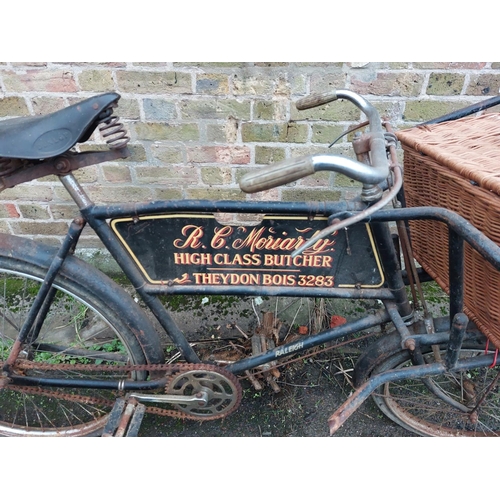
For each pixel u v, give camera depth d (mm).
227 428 1659
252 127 1874
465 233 905
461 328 1048
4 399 1736
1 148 936
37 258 1229
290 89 1768
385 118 1858
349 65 1709
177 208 1051
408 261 1312
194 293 1224
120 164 1990
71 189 1077
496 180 900
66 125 954
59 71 1719
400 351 1342
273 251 1145
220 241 1129
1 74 1723
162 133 1892
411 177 1321
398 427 1666
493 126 1233
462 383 1566
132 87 1765
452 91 1769
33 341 1454
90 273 1251
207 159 1977
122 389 1377
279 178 815
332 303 2109
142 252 1158
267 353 1398
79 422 1667
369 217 987
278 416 1694
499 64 1691
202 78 1738
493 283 1036
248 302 2127
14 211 2158
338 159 809
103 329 1834
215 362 1468
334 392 1775
